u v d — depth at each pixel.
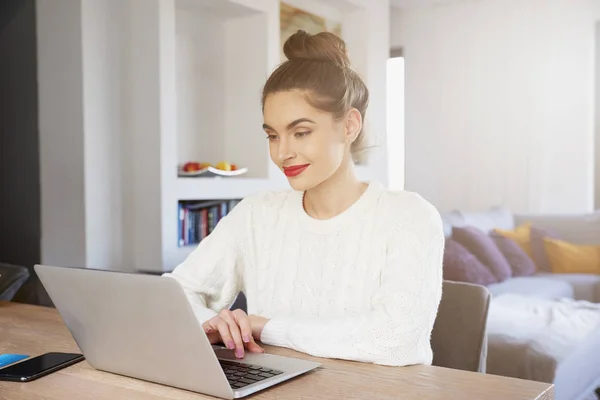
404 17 5.94
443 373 0.96
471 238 4.19
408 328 1.05
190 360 0.84
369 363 1.02
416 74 5.91
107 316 0.90
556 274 4.50
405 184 5.98
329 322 1.08
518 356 2.55
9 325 1.32
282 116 1.11
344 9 4.62
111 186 3.23
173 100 3.23
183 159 3.85
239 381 0.88
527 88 5.44
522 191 5.48
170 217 3.23
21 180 3.41
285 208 1.35
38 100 3.31
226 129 3.97
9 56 3.43
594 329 2.89
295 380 0.92
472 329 1.33
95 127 3.16
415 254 1.14
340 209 1.27
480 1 5.59
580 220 4.97
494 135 5.59
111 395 0.87
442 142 5.81
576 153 5.27
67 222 3.21
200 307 1.27
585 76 5.21
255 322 1.14
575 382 2.61
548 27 5.33
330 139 1.12
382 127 4.80
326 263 1.26
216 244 1.39
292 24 4.16
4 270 1.84
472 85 5.66
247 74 3.87
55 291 0.95
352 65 1.17
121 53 3.25
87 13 3.11
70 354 1.07
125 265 3.30
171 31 3.22
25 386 0.93
